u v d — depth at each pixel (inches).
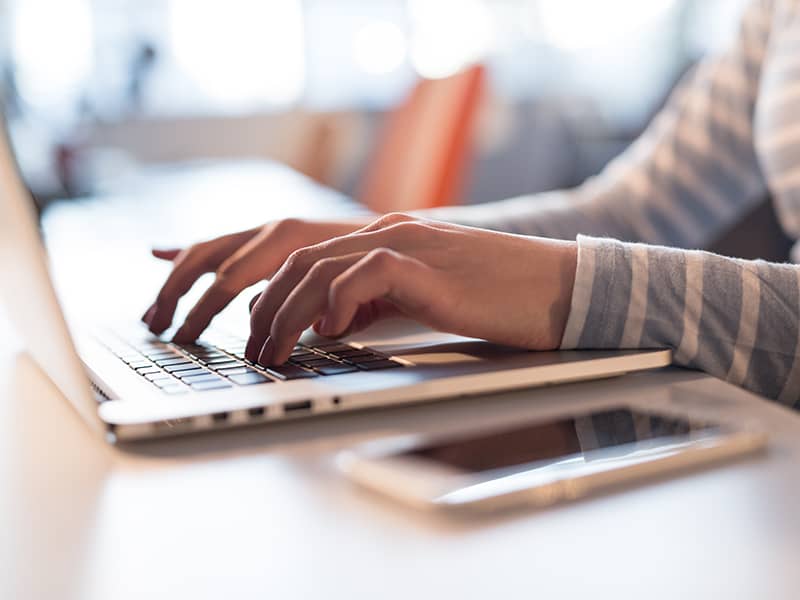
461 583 12.1
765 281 23.2
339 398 19.1
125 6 140.7
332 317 20.2
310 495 15.3
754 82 49.2
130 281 39.7
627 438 17.0
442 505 14.3
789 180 40.9
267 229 27.5
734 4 158.2
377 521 14.1
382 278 20.5
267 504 15.0
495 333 21.9
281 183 80.7
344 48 155.6
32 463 17.4
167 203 70.4
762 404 20.0
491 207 44.1
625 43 167.0
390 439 17.9
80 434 19.1
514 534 13.6
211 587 12.3
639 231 47.7
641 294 22.5
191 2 144.7
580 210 46.0
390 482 15.1
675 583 12.1
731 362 22.8
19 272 21.2
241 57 149.1
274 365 22.2
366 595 11.9
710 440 16.8
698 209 49.2
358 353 23.3
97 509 15.1
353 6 154.9
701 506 14.5
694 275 22.9
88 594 12.2
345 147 149.1
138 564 13.1
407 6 158.4
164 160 141.9
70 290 38.3
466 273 21.9
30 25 133.6
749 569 12.4
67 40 136.3
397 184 82.1
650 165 49.5
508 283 22.0
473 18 162.4
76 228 60.0
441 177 74.6
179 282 27.6
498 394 21.0
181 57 145.8
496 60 164.6
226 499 15.2
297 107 153.2
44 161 86.7
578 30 166.6
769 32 48.9
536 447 16.5
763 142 42.9
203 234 53.2
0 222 22.0
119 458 17.4
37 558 13.4
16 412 21.2
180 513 14.8
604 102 167.3
